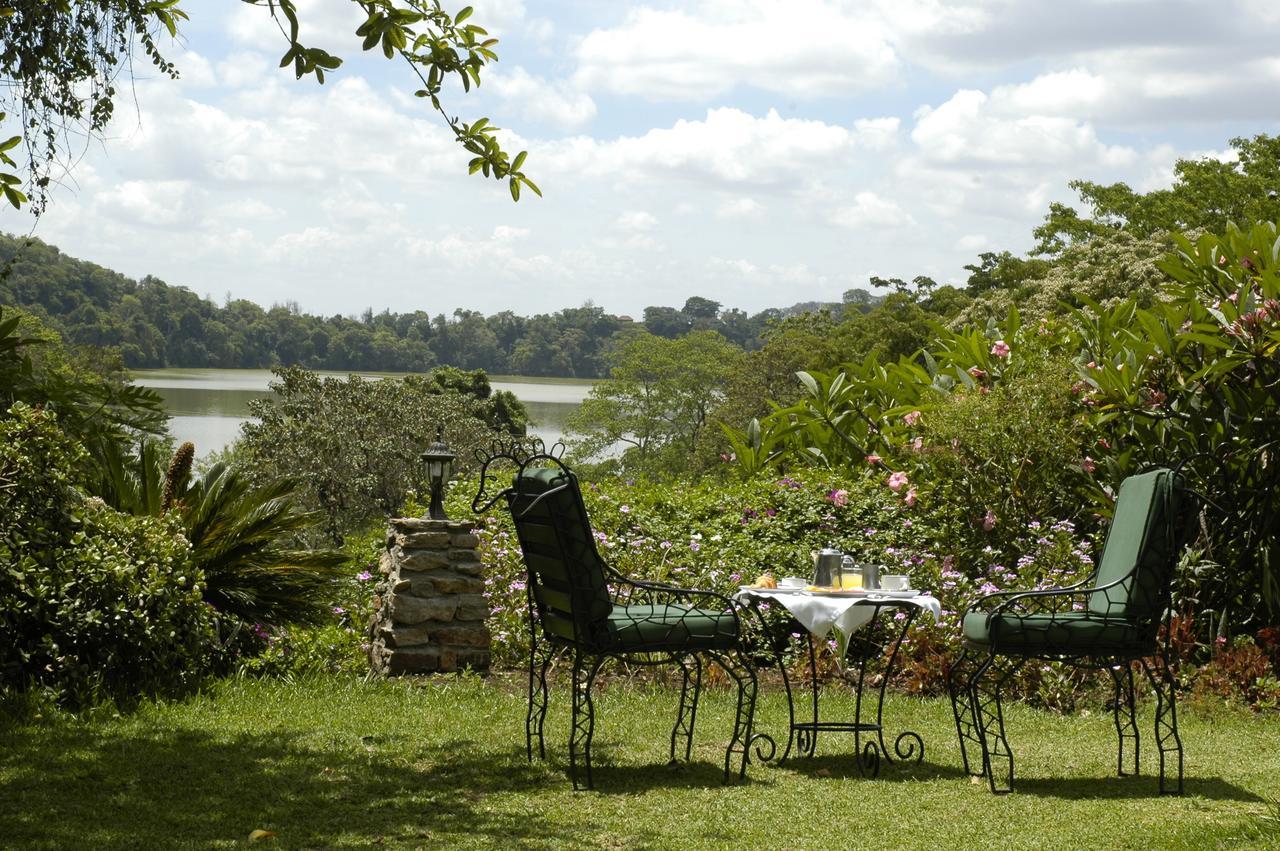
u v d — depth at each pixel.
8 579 5.25
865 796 4.20
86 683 5.32
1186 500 4.36
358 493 24.81
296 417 25.80
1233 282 7.38
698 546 7.77
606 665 6.54
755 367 44.62
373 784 4.20
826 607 4.61
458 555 6.56
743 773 4.51
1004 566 7.57
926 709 5.86
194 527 6.81
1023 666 6.18
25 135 5.59
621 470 50.84
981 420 7.82
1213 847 3.40
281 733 4.93
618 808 3.99
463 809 3.92
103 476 6.86
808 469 9.47
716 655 4.63
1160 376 7.35
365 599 7.80
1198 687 6.08
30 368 5.82
